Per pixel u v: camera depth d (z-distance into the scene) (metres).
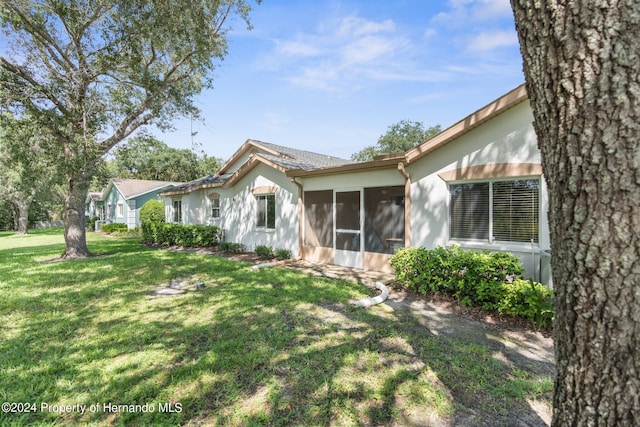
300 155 14.83
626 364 1.28
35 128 9.05
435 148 6.75
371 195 8.44
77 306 5.38
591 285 1.33
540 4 1.39
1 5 7.64
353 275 7.84
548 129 1.45
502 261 5.09
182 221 17.02
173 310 5.13
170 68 11.24
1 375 3.19
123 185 25.64
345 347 3.74
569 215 1.38
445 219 6.75
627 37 1.20
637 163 1.21
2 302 5.56
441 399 2.79
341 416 2.58
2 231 30.56
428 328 4.39
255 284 6.80
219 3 9.91
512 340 4.03
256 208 12.04
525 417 2.57
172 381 3.08
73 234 10.86
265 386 3.00
